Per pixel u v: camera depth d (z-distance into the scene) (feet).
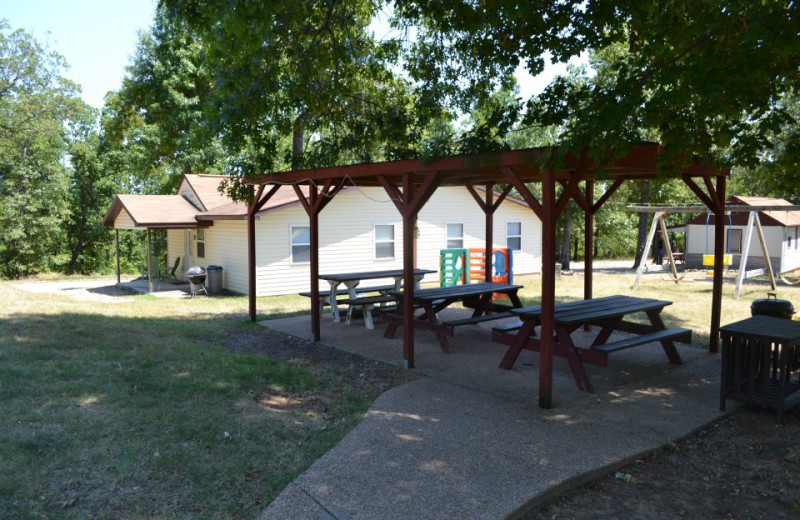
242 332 32.35
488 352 27.12
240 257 52.90
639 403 19.21
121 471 13.23
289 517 11.50
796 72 18.72
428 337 30.91
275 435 15.90
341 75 34.78
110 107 86.99
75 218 101.09
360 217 56.44
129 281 68.90
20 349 24.79
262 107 30.53
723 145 18.66
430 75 32.86
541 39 22.31
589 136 16.72
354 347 28.22
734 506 12.66
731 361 18.34
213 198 59.67
